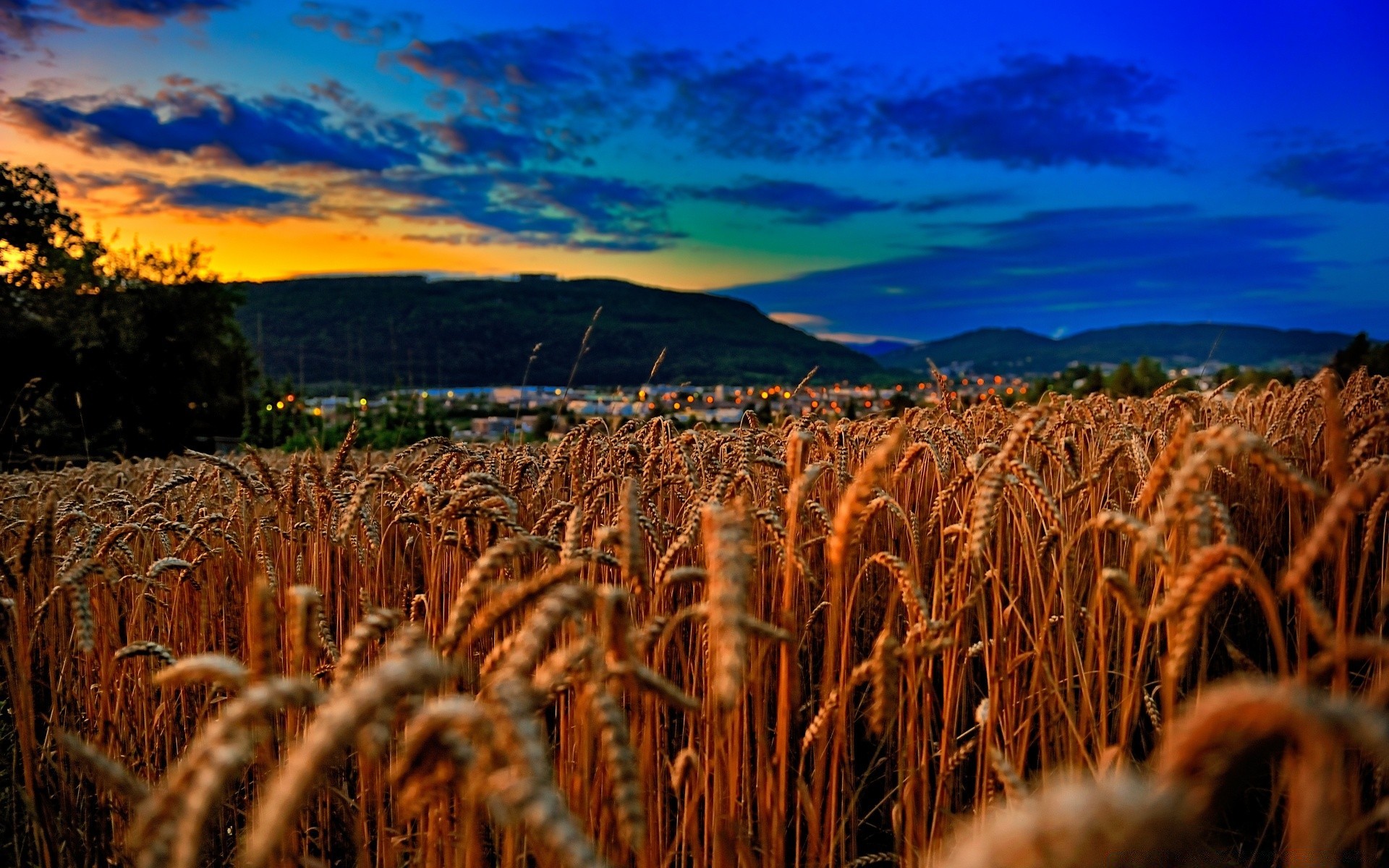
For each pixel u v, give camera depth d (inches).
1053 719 106.8
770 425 297.1
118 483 284.0
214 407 1206.9
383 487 190.9
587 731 75.4
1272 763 101.4
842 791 115.0
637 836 48.3
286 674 142.5
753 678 99.0
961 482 111.0
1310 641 151.3
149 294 1160.8
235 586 165.0
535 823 36.3
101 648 140.8
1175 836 25.9
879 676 80.6
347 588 156.1
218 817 129.1
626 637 61.1
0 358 1043.3
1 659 159.3
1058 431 163.2
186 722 149.7
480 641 129.3
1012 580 116.9
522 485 160.9
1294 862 39.2
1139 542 71.2
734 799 93.4
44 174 1171.3
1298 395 215.5
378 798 99.5
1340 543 72.1
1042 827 26.3
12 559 108.1
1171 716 63.2
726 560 52.5
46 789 132.3
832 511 178.7
